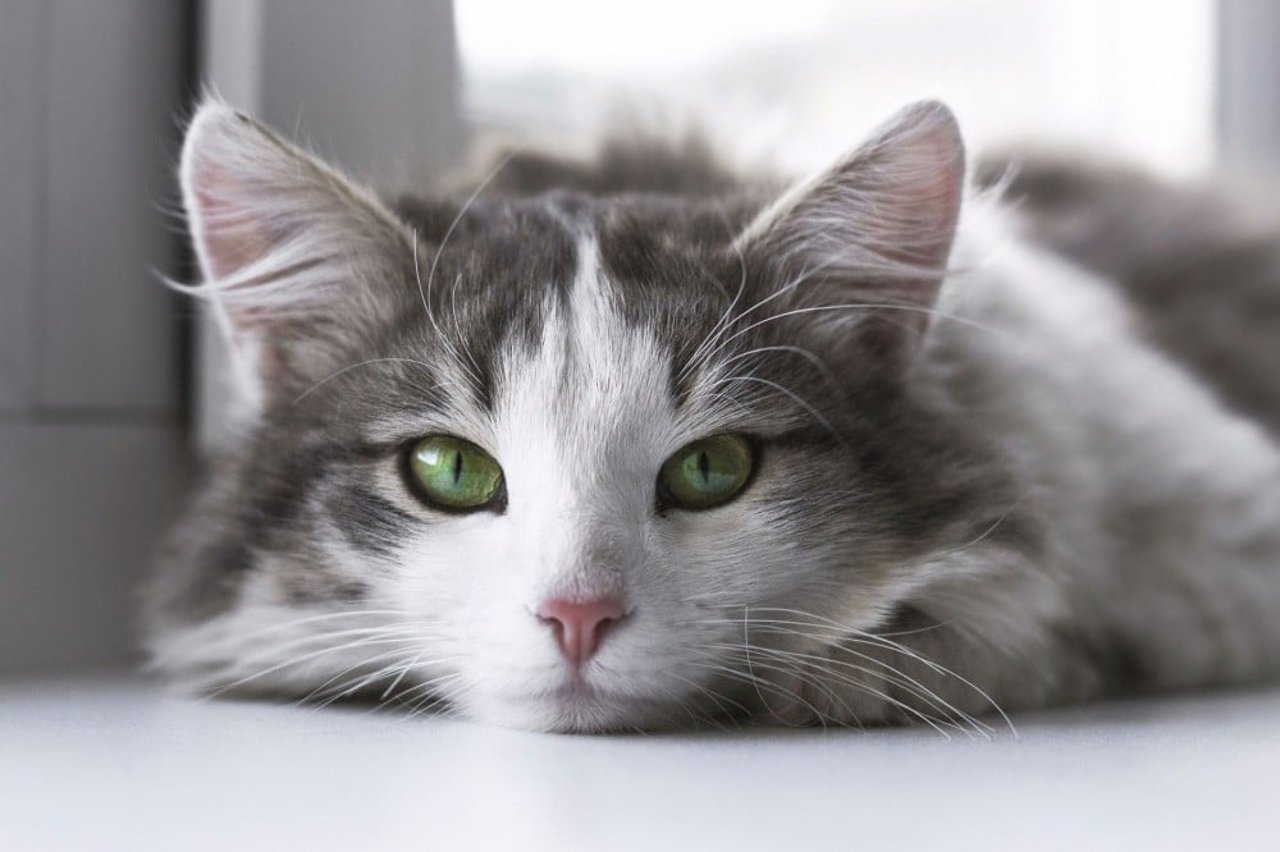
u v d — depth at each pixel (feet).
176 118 1.57
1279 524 1.50
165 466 1.63
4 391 1.50
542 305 1.27
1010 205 1.67
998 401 1.39
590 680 1.21
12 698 1.35
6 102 1.49
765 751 1.17
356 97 1.68
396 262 1.32
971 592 1.29
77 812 1.03
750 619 1.25
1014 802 1.05
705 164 1.62
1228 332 1.77
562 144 1.66
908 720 1.26
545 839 0.99
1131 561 1.43
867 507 1.28
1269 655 1.47
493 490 1.26
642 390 1.24
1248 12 2.22
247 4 1.61
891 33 1.99
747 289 1.29
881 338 1.33
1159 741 1.19
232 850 0.98
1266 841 0.99
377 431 1.28
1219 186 1.97
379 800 1.05
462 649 1.25
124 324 1.60
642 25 1.85
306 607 1.31
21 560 1.51
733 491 1.26
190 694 1.35
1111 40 2.18
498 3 1.77
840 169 1.30
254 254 1.34
